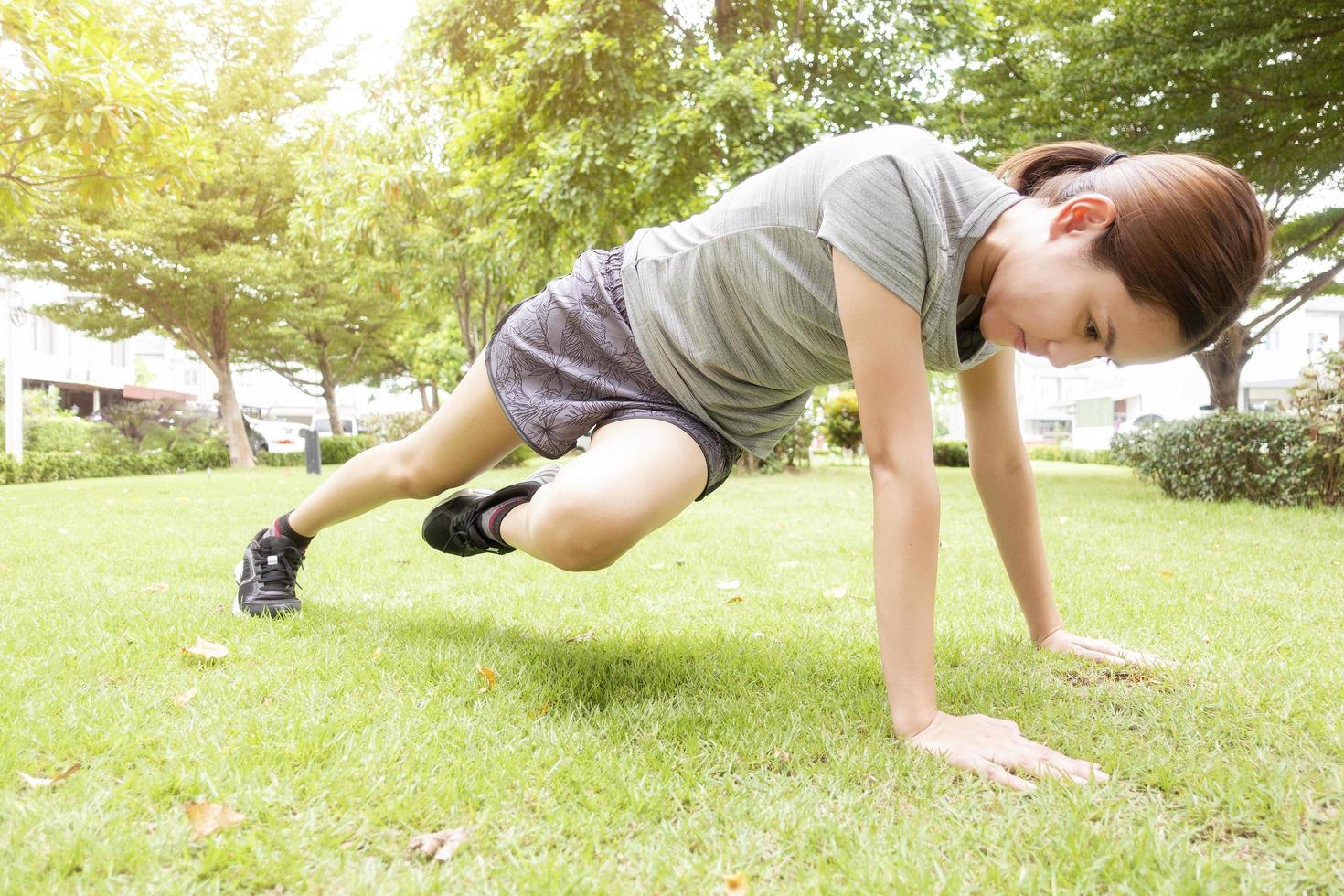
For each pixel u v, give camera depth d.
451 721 1.37
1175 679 1.65
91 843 0.95
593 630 2.15
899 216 1.19
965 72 10.95
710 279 1.40
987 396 1.69
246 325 18.41
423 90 12.14
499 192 10.31
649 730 1.38
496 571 3.08
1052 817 1.05
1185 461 6.73
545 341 1.58
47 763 1.19
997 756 1.22
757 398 1.51
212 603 2.35
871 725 1.39
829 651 1.91
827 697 1.54
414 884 0.89
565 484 1.38
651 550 3.73
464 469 1.77
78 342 26.03
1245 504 6.17
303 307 18.70
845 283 1.22
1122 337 1.13
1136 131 9.59
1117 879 0.92
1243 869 0.93
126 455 14.59
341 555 3.46
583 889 0.89
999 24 10.73
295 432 22.48
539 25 8.76
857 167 1.22
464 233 12.76
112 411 16.30
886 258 1.19
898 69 9.03
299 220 12.47
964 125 9.82
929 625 1.31
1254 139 9.18
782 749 1.29
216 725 1.33
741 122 8.30
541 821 1.06
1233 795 1.10
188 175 5.12
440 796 1.10
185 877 0.90
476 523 1.68
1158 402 20.97
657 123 8.46
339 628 2.03
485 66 10.73
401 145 11.96
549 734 1.33
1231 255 1.05
